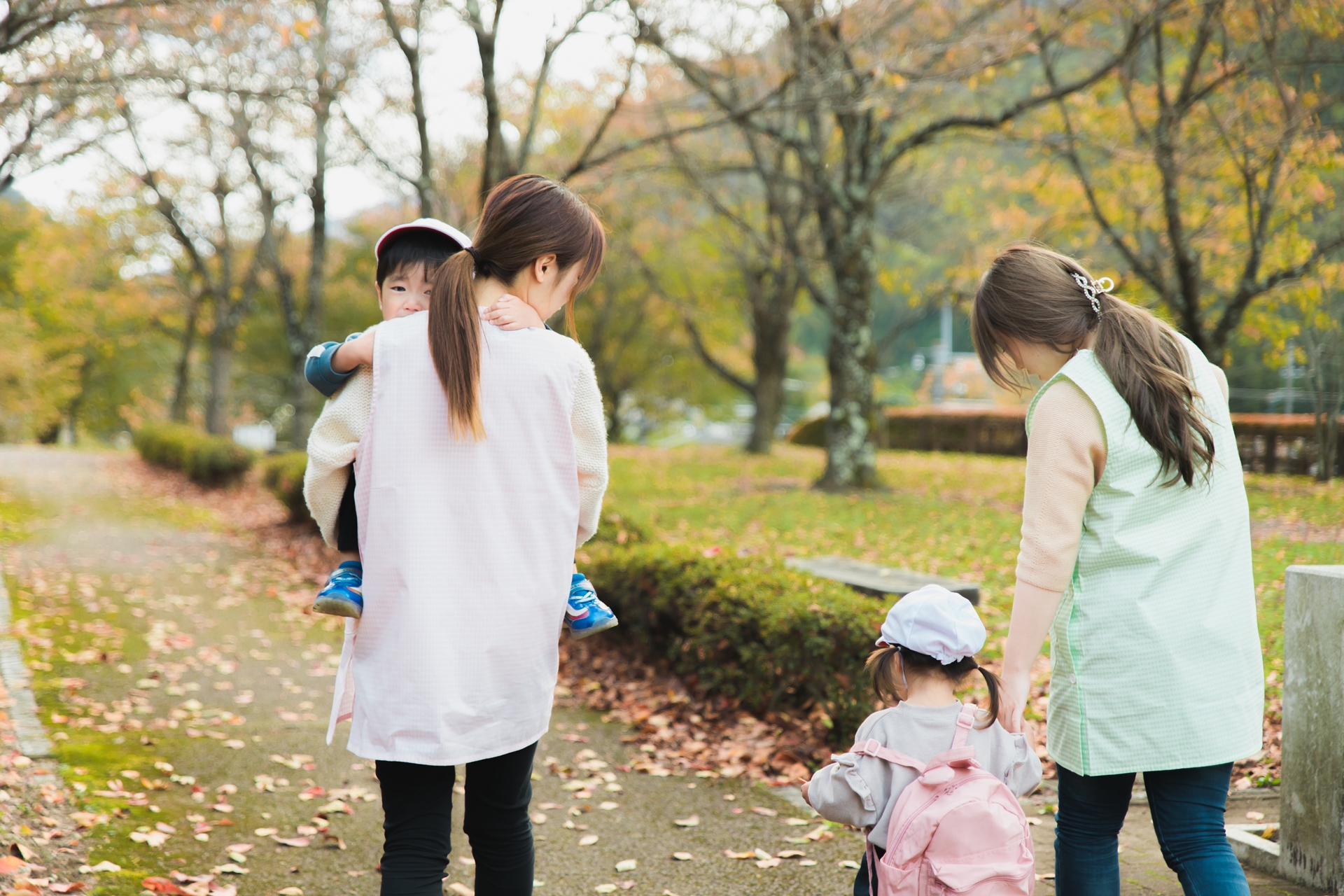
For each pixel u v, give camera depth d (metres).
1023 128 11.91
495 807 1.88
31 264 24.45
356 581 1.77
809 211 16.69
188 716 4.73
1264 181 8.02
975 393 28.88
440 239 2.02
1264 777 3.38
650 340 28.06
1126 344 1.86
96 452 24.92
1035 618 1.83
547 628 1.78
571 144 17.28
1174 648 1.80
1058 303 1.94
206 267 21.02
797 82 10.69
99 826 3.24
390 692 1.68
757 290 21.62
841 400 13.80
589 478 1.85
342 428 1.75
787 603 4.28
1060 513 1.82
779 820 3.48
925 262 17.31
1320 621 2.44
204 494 15.89
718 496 13.38
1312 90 7.23
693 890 2.89
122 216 19.30
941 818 1.79
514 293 1.83
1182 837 1.83
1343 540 5.83
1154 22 8.09
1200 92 8.30
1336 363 7.61
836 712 4.05
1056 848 2.04
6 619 6.58
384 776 1.78
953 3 10.79
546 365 1.75
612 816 3.53
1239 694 1.82
